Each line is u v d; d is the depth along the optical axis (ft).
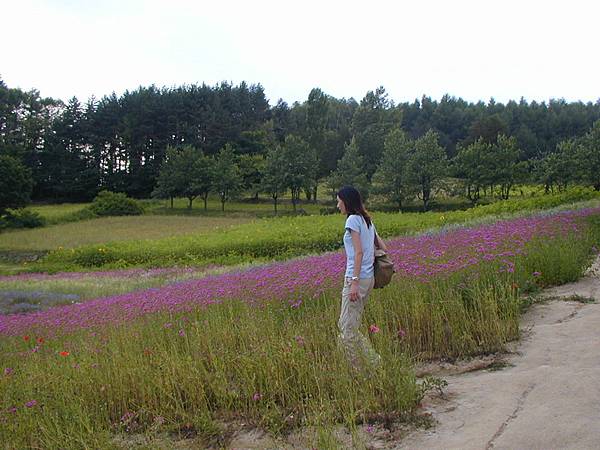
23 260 110.93
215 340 19.62
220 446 13.33
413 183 219.00
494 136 338.34
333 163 331.36
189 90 361.30
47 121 330.75
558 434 10.97
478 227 49.37
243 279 34.19
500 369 15.96
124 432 14.85
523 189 262.88
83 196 296.51
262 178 262.67
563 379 13.84
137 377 16.98
